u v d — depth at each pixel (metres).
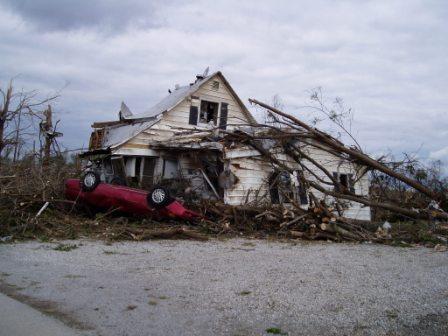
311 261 7.98
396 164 14.95
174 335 4.09
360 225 12.35
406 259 8.55
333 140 14.23
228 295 5.47
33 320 4.26
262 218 12.21
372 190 17.73
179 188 14.92
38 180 11.93
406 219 15.75
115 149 15.67
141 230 10.45
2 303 4.75
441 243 11.05
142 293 5.42
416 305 5.28
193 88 18.39
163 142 16.28
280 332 4.29
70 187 12.54
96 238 9.73
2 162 12.98
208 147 14.49
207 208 12.70
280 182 14.80
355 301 5.38
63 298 5.07
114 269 6.70
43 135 15.05
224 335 4.16
